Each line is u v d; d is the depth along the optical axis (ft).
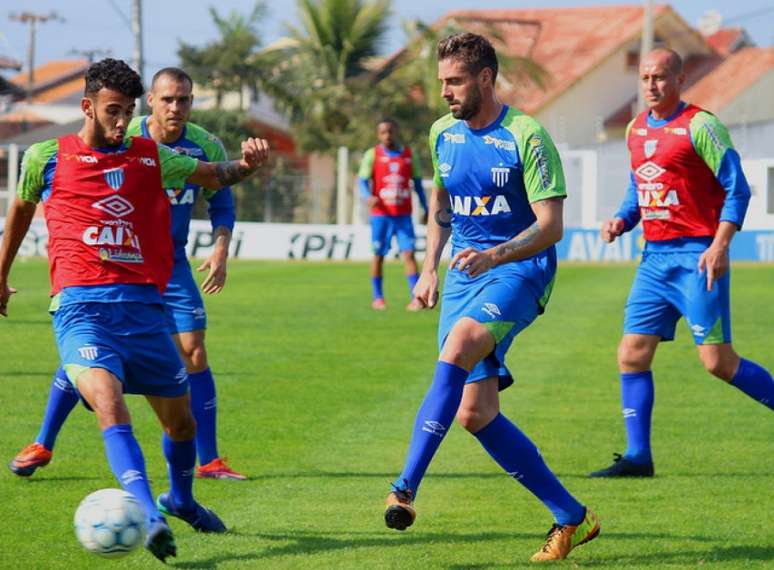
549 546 49.98
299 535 53.67
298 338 128.67
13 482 63.72
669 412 87.76
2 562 49.34
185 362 65.36
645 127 67.51
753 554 50.83
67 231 48.44
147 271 49.21
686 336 132.98
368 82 375.25
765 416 86.33
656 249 68.69
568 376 103.76
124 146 49.14
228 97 430.61
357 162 357.82
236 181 51.44
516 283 50.47
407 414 85.25
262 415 84.48
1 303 53.57
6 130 542.16
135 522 42.91
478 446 75.41
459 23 393.70
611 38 452.35
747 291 183.42
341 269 235.81
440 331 52.54
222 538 53.16
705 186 66.13
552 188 49.42
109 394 46.06
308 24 376.27
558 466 69.82
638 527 55.67
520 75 392.06
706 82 437.17
